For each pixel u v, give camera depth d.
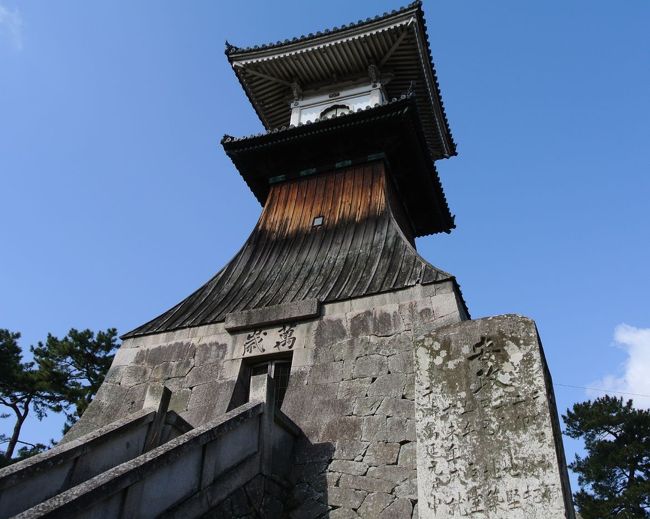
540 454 7.23
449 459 7.64
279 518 8.80
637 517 25.67
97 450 8.45
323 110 20.08
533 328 8.41
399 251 13.66
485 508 7.08
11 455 29.05
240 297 13.97
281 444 9.64
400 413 9.87
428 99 21.19
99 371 30.20
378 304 11.91
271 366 12.09
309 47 19.66
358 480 9.20
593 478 30.02
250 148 17.48
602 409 31.86
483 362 8.34
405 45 19.39
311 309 12.19
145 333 13.66
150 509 6.56
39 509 5.43
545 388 7.79
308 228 15.99
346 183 16.92
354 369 10.95
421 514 7.35
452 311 10.98
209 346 12.71
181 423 10.05
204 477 7.45
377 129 16.80
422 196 19.58
